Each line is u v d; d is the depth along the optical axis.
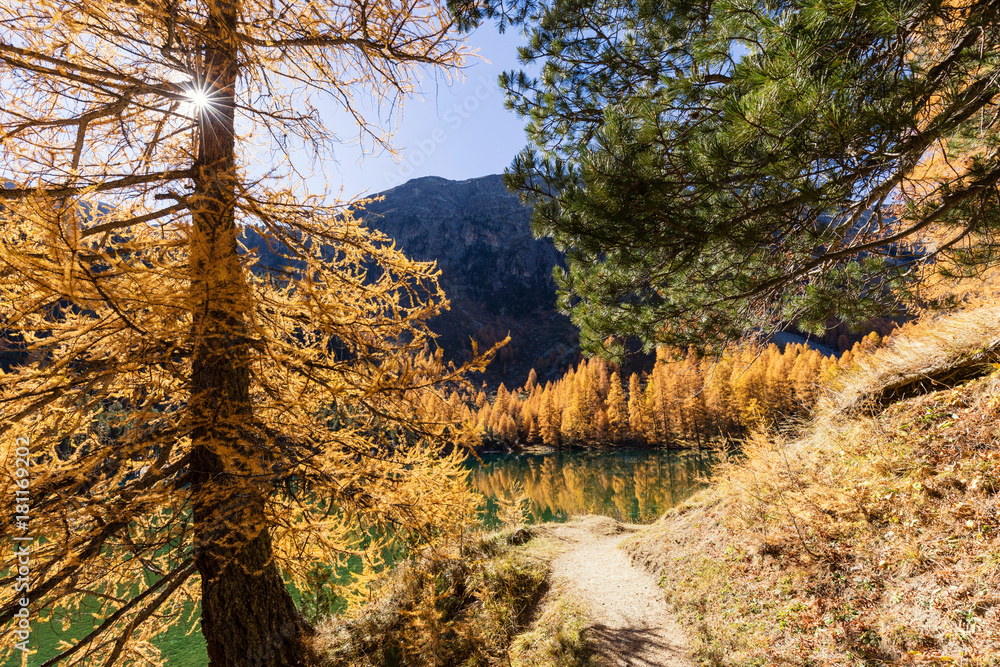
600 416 64.38
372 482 4.38
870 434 5.41
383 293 4.66
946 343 5.54
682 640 5.32
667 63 4.25
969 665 2.78
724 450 7.32
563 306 5.53
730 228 3.54
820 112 2.59
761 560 5.39
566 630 6.21
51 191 2.83
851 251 3.82
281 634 4.44
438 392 4.34
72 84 3.50
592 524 12.84
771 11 3.02
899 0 2.41
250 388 5.03
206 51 4.16
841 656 3.60
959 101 2.72
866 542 4.36
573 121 4.68
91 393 3.16
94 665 4.18
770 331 5.19
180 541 3.79
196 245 3.22
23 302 2.83
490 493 39.09
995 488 3.71
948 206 3.54
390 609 6.89
